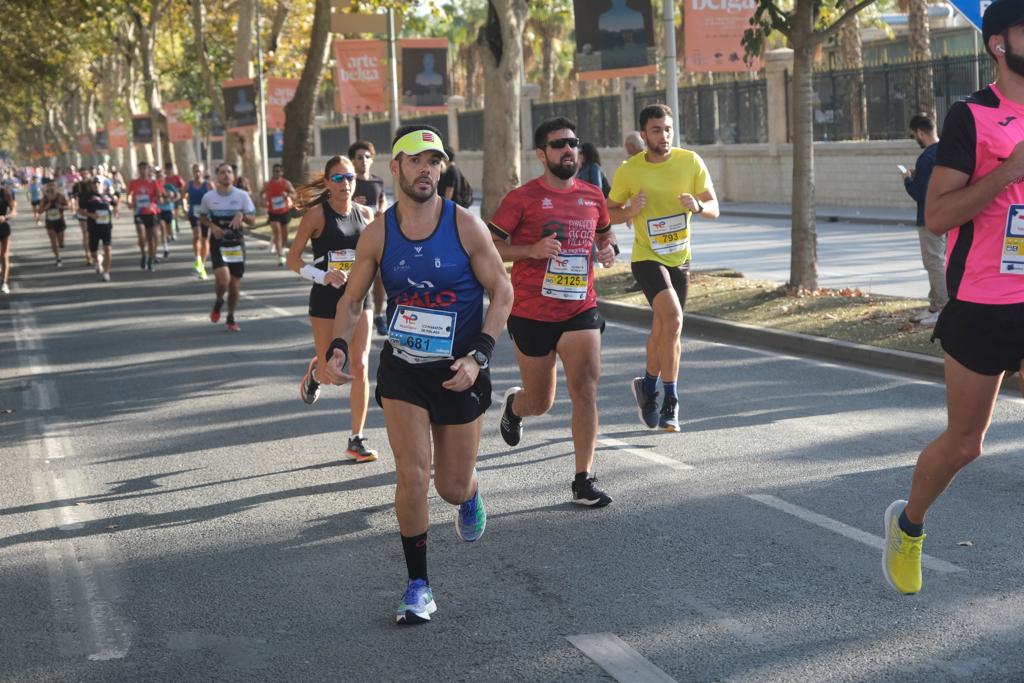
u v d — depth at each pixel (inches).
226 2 2012.8
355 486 286.4
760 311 525.7
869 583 205.5
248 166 1659.7
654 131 316.2
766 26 562.6
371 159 442.9
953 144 153.8
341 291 318.7
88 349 542.3
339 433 346.6
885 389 375.9
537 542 235.9
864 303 521.0
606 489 272.5
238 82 1596.9
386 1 1168.2
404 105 1054.4
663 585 208.7
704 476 280.2
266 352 511.2
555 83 2539.4
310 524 255.9
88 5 1820.9
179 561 234.1
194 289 800.9
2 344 572.4
